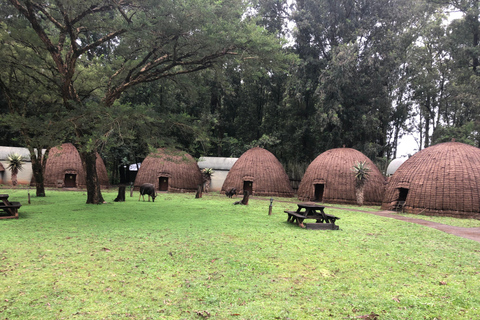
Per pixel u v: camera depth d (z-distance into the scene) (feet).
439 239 28.96
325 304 13.78
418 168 57.47
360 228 34.68
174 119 44.39
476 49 92.99
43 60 48.65
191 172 94.94
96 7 41.24
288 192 89.66
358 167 69.46
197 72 55.42
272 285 16.06
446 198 51.52
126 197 67.56
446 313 12.85
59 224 31.99
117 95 49.19
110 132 37.09
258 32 39.40
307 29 95.30
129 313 12.72
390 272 18.44
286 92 103.71
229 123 120.57
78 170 89.97
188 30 37.19
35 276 16.79
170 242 24.90
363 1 94.22
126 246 23.40
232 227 32.27
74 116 38.78
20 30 44.75
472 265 20.10
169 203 56.29
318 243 25.73
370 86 91.20
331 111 86.28
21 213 39.42
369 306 13.57
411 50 103.81
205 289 15.37
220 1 38.17
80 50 43.68
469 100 90.94
